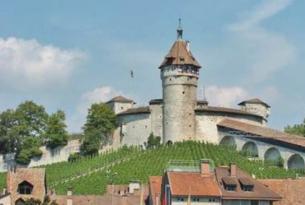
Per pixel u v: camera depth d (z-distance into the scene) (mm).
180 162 146500
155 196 119938
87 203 131250
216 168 117625
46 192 136375
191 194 111312
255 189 114562
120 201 130375
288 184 121188
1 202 128875
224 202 112562
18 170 133125
